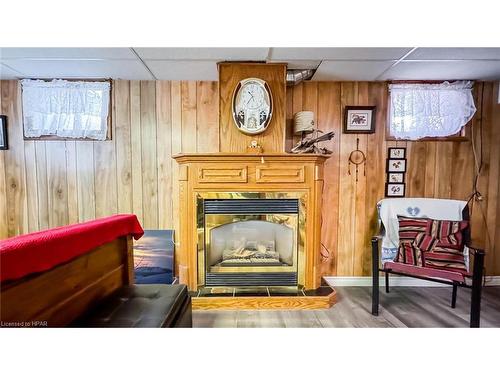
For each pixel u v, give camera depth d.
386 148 2.75
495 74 2.54
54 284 1.16
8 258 0.92
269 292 2.32
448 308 2.29
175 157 2.32
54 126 2.69
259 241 2.49
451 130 2.71
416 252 2.26
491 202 2.77
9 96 2.70
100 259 1.53
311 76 2.57
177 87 2.72
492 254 2.78
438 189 2.76
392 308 2.28
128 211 2.77
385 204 2.60
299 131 2.54
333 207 2.78
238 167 2.27
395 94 2.70
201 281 2.33
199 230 2.30
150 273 2.72
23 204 2.75
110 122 2.71
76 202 2.76
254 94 2.36
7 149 2.72
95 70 2.46
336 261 2.80
